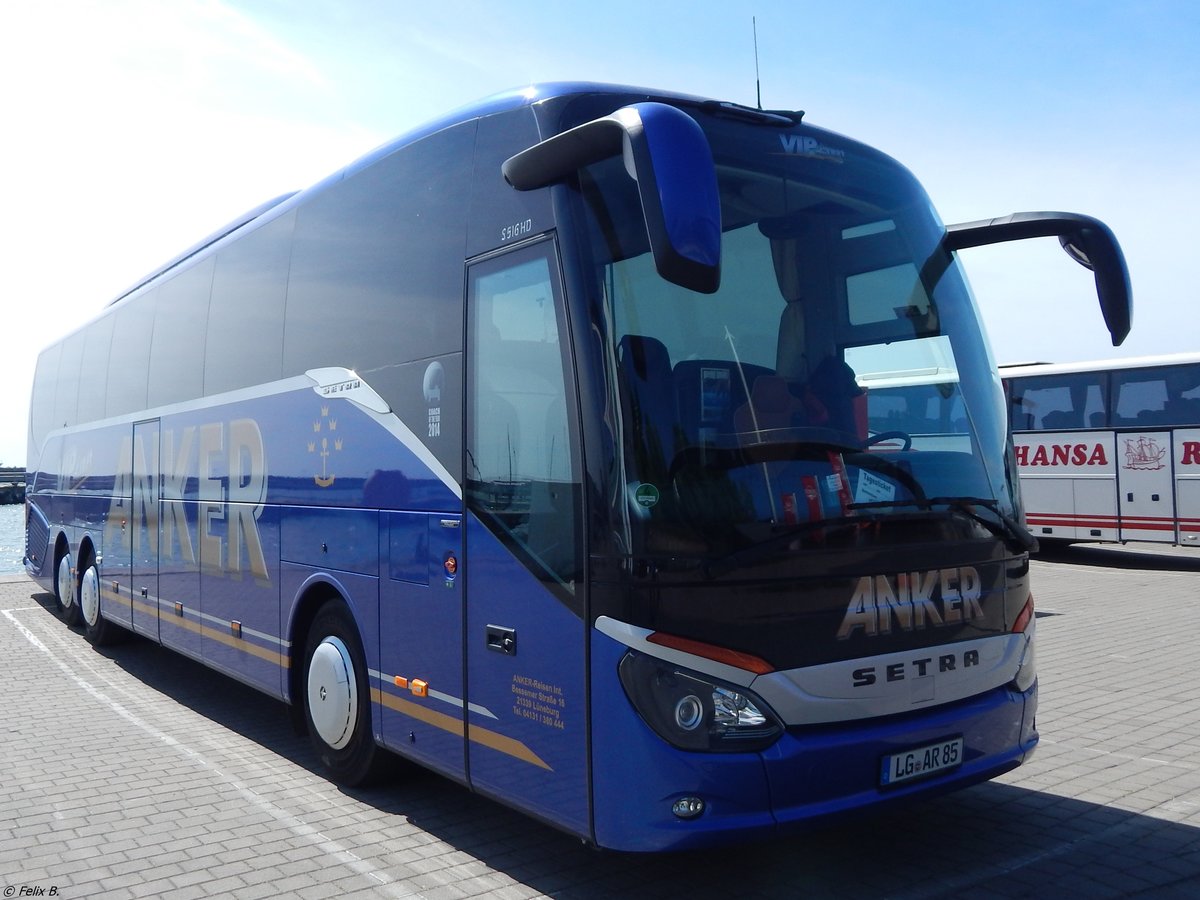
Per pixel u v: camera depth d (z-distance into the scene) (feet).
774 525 13.47
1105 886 15.01
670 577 12.92
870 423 15.02
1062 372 65.82
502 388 15.42
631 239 14.23
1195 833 17.10
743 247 14.98
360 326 19.58
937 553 14.78
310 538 21.03
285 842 17.46
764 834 12.95
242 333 24.95
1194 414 60.23
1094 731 23.43
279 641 22.36
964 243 17.60
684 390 13.79
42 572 46.19
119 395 34.60
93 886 15.67
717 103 15.43
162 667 34.30
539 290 14.73
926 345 16.30
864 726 13.87
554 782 14.14
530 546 14.62
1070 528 65.16
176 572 28.60
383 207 19.24
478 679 15.67
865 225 16.34
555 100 15.28
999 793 19.19
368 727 19.49
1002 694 15.62
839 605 13.75
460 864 16.33
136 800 19.89
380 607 18.37
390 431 18.28
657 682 12.85
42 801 19.85
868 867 15.83
